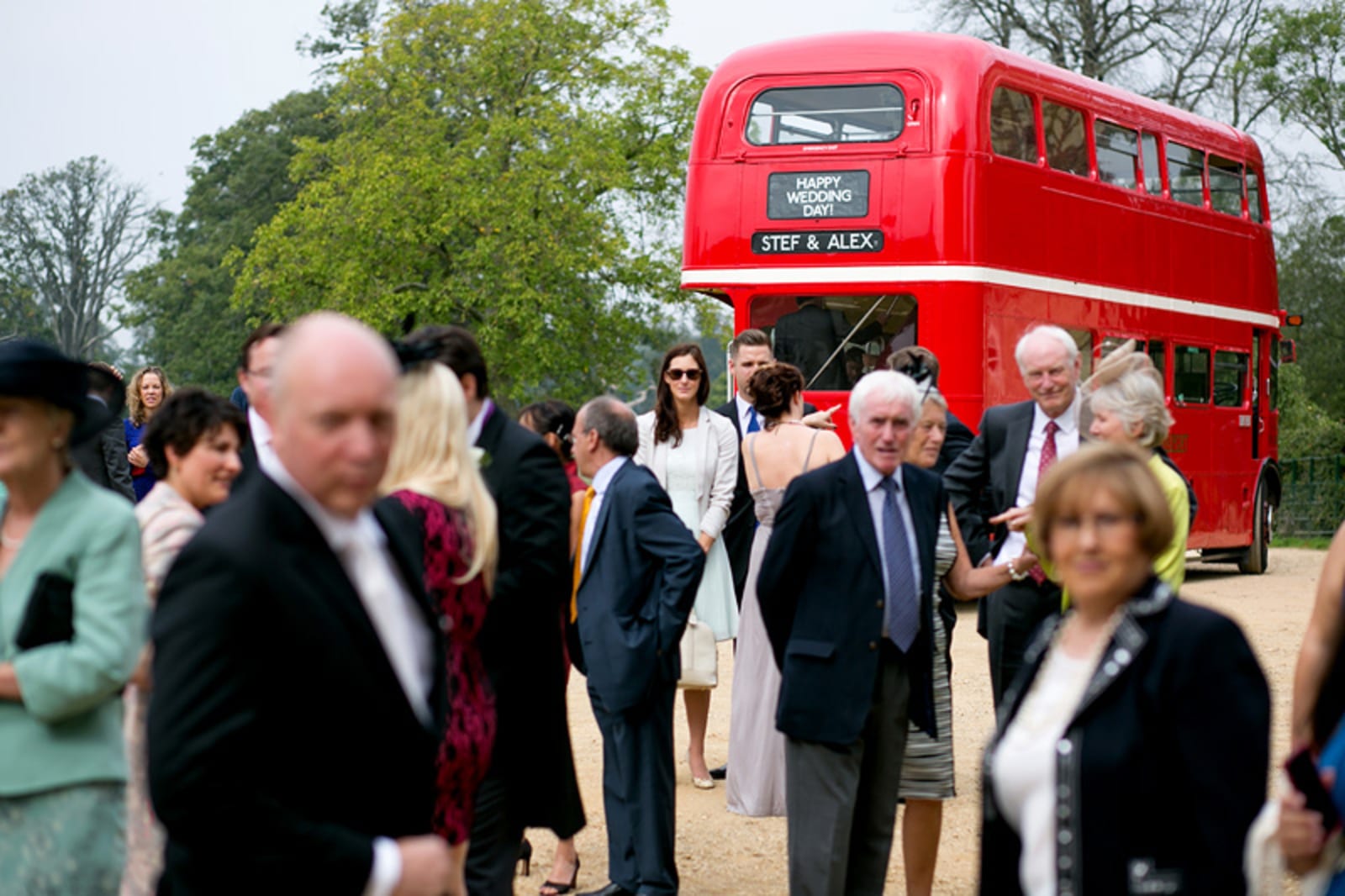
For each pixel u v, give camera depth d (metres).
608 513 6.78
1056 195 16.92
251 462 5.50
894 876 7.29
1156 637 3.29
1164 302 19.16
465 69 40.69
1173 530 3.41
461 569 4.30
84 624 3.81
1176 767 3.24
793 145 15.98
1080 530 3.40
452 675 4.34
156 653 2.76
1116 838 3.24
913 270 15.55
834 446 8.12
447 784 4.28
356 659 2.84
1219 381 20.92
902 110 15.77
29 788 3.83
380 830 2.93
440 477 4.35
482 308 39.53
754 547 8.23
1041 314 16.55
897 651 5.75
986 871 3.49
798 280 15.85
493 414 5.33
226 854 2.72
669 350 8.95
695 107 41.00
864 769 5.84
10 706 3.85
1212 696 3.21
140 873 4.74
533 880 7.33
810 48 16.16
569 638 7.12
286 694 2.79
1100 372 6.12
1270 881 3.33
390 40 40.97
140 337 76.19
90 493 3.95
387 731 2.90
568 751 5.43
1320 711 3.83
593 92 40.31
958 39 16.19
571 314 39.16
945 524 6.25
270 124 67.44
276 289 42.06
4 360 3.81
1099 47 43.28
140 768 4.76
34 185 74.94
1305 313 50.28
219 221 67.81
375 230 39.34
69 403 3.88
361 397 2.86
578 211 38.19
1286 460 36.25
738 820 8.38
